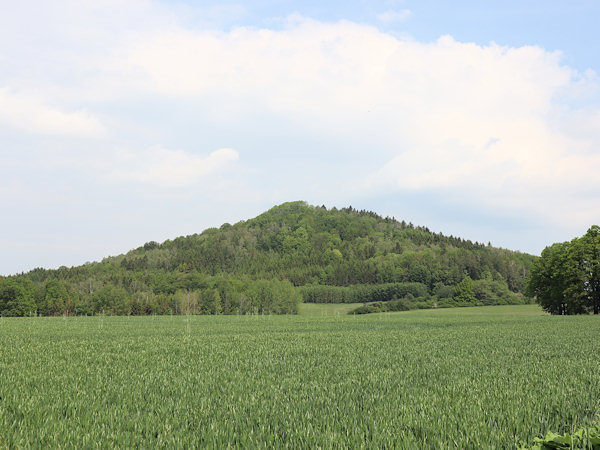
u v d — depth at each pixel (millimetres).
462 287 134000
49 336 33312
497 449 6422
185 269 194625
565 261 68625
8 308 103688
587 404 9062
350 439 6910
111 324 54281
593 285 66875
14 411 8664
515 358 17922
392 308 134250
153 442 6969
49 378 12844
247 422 8023
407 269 170375
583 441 5883
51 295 114312
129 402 9617
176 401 9758
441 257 183500
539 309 110875
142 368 15133
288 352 20516
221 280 143250
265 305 127375
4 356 19062
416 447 6438
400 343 25344
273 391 10867
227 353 20125
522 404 9164
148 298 122875
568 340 26594
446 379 12734
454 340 27219
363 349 21891
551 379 12578
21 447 6496
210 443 6797
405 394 10391
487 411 8578
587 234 69500
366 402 9523
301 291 159375
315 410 8773
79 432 7398
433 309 121562
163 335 34688
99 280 154500
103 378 13047
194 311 117375
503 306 123000
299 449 6625
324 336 31641
